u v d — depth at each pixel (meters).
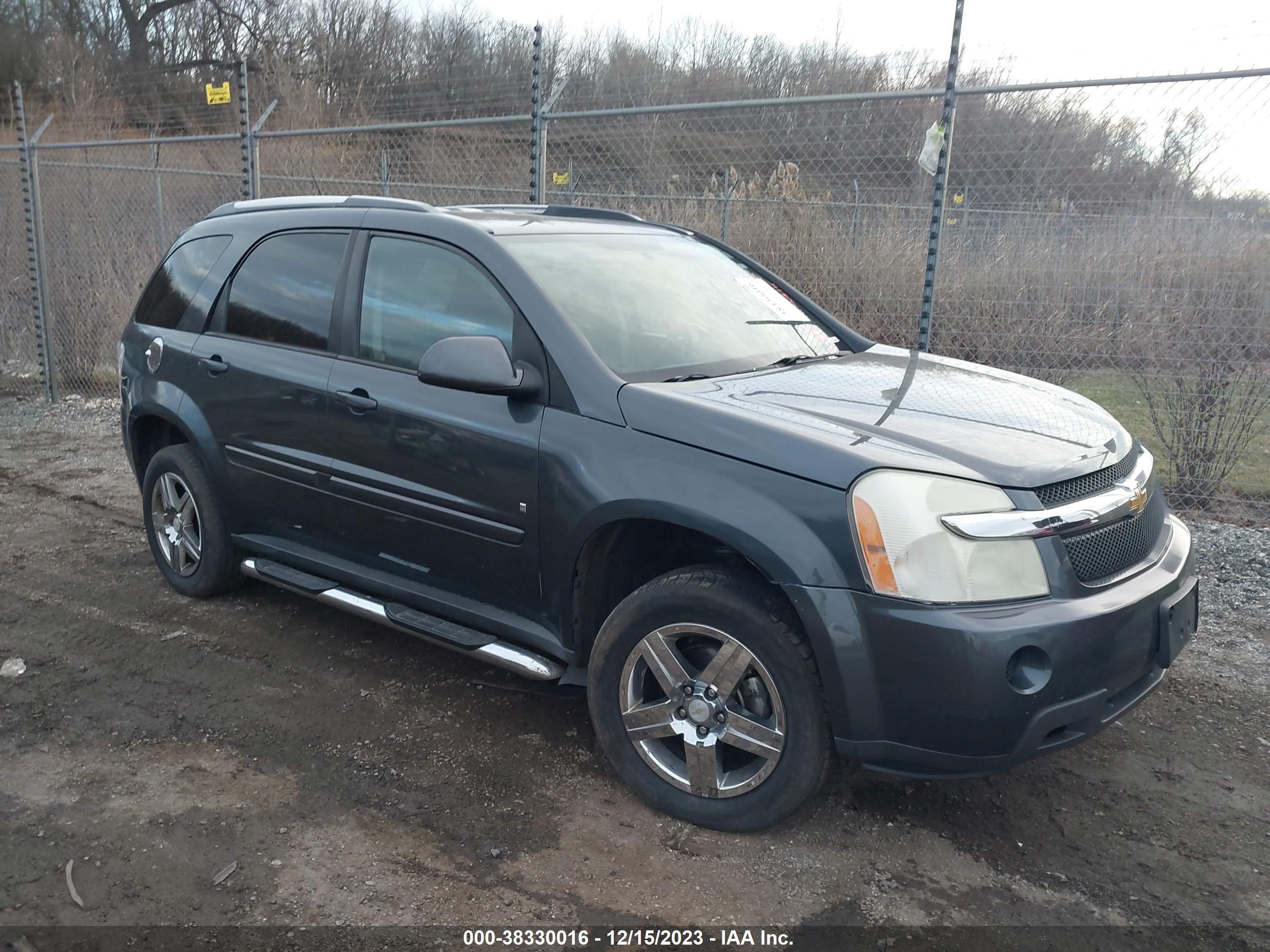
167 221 12.22
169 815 3.05
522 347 3.34
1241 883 2.80
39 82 25.30
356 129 7.55
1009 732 2.58
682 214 8.47
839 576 2.65
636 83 8.61
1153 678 2.93
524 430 3.24
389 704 3.81
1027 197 6.45
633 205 9.40
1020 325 6.57
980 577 2.61
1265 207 5.81
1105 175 6.15
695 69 8.30
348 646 4.34
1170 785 3.31
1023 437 2.97
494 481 3.31
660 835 2.98
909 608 2.59
